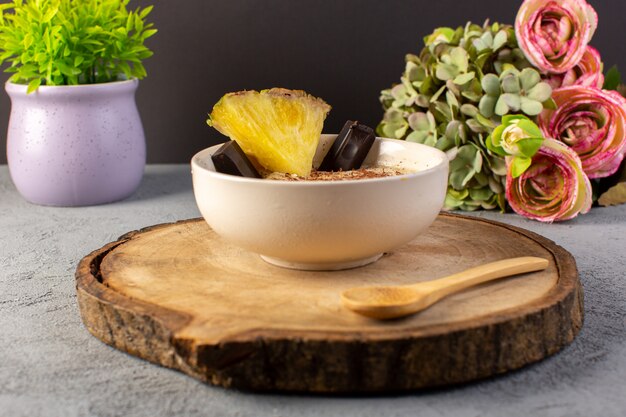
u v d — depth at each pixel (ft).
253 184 2.23
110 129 3.15
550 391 2.14
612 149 3.04
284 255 2.29
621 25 3.59
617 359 2.23
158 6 3.53
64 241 2.89
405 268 2.38
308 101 2.44
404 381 2.11
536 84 3.01
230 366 2.10
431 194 2.30
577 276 2.32
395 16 3.56
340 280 2.32
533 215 3.04
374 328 2.12
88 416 2.08
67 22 3.07
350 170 2.52
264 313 2.18
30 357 2.26
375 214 2.24
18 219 3.08
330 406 2.10
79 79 3.22
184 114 3.63
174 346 2.10
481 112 3.04
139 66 3.27
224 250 2.49
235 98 2.41
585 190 2.98
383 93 3.33
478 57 3.09
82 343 2.31
